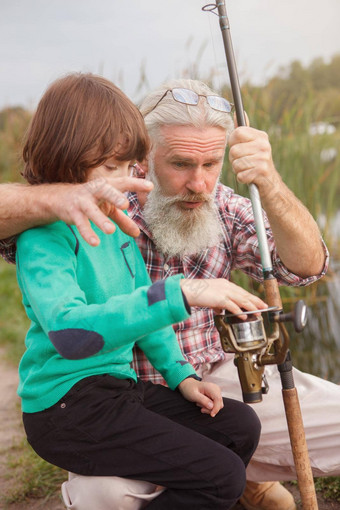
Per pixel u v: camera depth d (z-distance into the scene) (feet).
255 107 14.61
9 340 15.90
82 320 5.35
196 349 7.69
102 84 6.66
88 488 6.16
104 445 6.04
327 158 15.53
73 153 6.30
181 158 7.08
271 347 6.33
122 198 5.36
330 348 12.87
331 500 8.15
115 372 6.32
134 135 6.56
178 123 7.04
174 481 6.06
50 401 6.11
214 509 6.06
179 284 5.40
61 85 6.54
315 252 7.22
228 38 6.78
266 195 6.64
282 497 7.84
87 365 6.14
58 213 5.62
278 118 15.21
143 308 5.33
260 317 6.03
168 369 6.96
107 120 6.37
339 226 15.69
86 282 6.24
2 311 17.57
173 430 6.14
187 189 7.25
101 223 5.32
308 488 6.44
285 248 7.15
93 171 6.45
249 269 8.07
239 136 6.54
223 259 7.91
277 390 7.38
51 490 8.98
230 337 6.00
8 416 11.65
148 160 7.39
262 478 7.66
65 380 6.10
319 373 12.35
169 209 7.36
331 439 7.16
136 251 7.11
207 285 5.64
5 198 5.92
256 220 6.49
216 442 6.24
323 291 13.87
